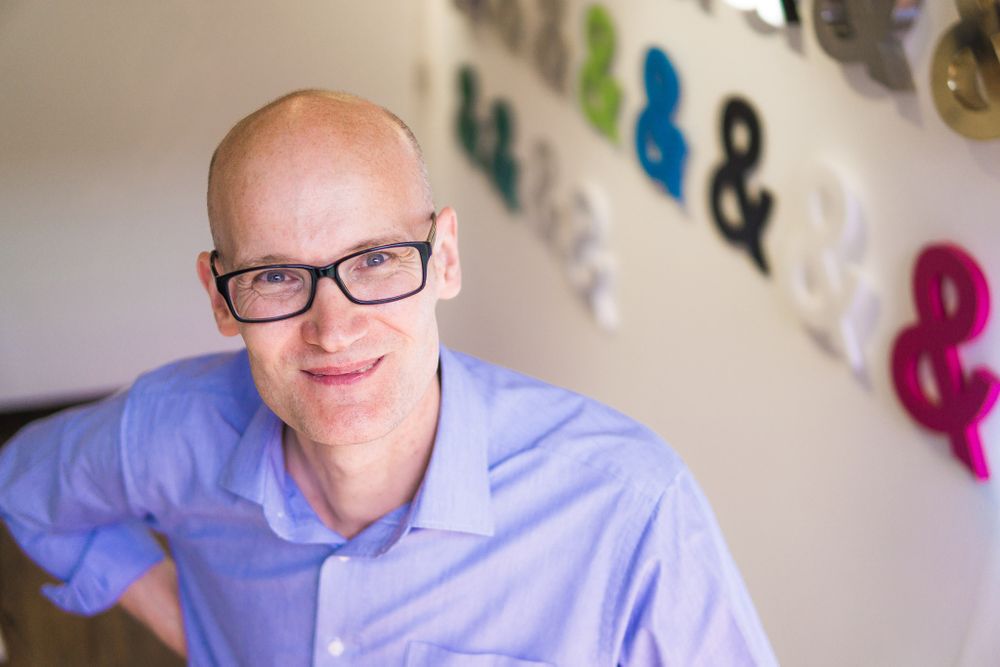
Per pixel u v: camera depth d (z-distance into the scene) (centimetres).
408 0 441
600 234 305
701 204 256
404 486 113
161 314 459
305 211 97
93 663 296
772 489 246
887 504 210
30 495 139
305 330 100
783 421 238
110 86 432
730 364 255
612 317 306
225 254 103
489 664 111
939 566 198
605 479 110
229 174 100
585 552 109
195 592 134
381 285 100
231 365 130
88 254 446
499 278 378
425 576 112
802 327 227
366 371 102
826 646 235
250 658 123
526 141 343
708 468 271
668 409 286
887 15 184
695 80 252
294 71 446
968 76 171
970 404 182
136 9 427
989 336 180
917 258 192
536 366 359
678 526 108
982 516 187
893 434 205
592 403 120
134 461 129
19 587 336
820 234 215
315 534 115
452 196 413
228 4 434
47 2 418
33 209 437
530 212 347
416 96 448
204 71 439
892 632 213
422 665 112
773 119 227
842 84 206
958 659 196
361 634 113
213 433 125
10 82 423
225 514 124
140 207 446
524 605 111
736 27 234
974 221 179
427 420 112
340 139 98
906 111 191
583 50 302
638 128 274
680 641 108
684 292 270
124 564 142
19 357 450
